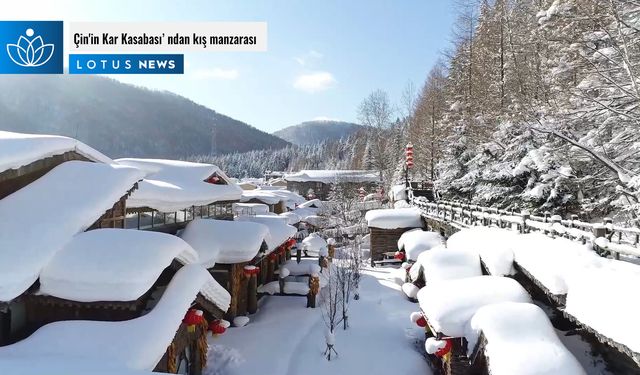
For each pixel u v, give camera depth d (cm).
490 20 3072
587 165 1745
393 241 2959
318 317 1709
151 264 789
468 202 2659
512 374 709
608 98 1350
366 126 6612
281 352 1341
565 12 1406
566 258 885
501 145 2211
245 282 1692
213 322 1066
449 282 1066
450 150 3222
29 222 842
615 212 1756
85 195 941
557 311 1012
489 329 816
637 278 676
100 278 757
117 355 657
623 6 1351
